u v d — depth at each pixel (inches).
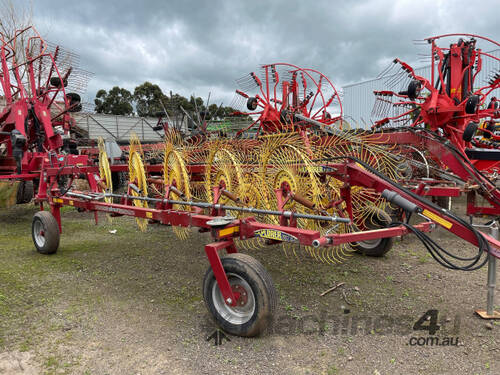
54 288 156.8
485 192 194.4
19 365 100.7
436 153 224.2
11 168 326.0
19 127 308.0
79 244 231.0
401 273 169.8
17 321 126.5
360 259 191.2
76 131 393.4
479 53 294.7
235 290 115.1
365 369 97.0
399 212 196.4
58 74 314.0
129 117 947.3
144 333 117.9
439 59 272.4
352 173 141.9
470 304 135.5
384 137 250.5
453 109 252.8
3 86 341.1
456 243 219.8
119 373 97.0
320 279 163.2
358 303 138.0
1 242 239.1
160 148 310.2
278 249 210.1
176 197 185.5
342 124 254.4
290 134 215.9
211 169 201.8
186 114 391.5
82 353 106.6
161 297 146.9
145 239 242.5
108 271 178.9
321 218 116.3
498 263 180.4
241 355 104.5
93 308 136.9
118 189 401.7
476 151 236.8
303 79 383.6
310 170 143.9
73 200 203.5
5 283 162.4
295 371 96.7
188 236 249.6
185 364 100.6
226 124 375.6
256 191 178.9
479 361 99.7
